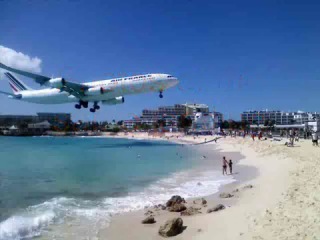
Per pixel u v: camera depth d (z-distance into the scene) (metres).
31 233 12.38
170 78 55.41
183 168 34.12
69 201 18.23
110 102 65.31
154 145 88.31
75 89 59.59
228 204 15.72
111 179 26.91
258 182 21.50
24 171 33.38
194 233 11.27
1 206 16.98
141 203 17.53
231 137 90.06
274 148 41.31
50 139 150.88
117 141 121.25
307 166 23.38
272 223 10.72
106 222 13.66
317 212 10.90
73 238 11.73
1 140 138.25
